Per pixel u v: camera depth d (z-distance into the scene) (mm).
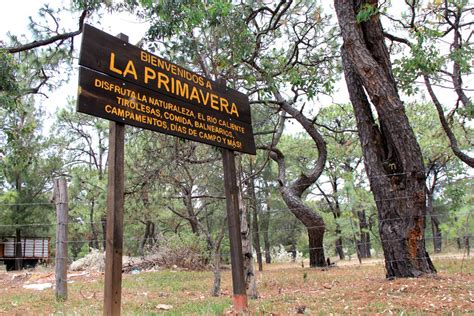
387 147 8508
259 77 9922
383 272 10992
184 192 11430
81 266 18031
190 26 8023
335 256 31625
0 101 9641
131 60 4812
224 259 20531
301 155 24766
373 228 27422
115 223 4266
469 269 10039
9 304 7555
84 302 7566
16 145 12984
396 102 7949
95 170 21375
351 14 8070
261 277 11609
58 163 22328
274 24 10023
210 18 8039
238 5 9086
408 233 7848
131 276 13953
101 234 26547
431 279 7297
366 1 7844
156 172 9406
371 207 20297
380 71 7973
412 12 9773
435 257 15281
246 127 6613
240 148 6359
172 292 9094
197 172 11375
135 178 9812
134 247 25406
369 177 8516
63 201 8109
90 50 4344
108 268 4191
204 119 5781
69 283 11578
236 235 5910
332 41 11305
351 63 8727
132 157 9648
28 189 21094
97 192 15781
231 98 6422
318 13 11086
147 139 9453
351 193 19875
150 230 25078
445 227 6062
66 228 8141
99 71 4395
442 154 17641
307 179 16125
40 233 23000
